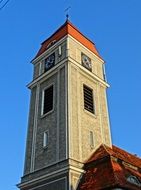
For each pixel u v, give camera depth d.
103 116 32.66
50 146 28.02
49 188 25.14
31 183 27.17
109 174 22.95
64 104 29.05
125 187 21.47
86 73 33.62
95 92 33.66
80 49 35.50
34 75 36.50
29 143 30.81
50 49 36.09
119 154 30.48
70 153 25.59
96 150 28.73
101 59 38.19
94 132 29.98
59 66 32.59
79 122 28.73
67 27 36.41
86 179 24.42
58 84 31.42
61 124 28.09
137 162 32.62
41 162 27.89
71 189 23.52
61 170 24.88
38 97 33.47
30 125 32.12
